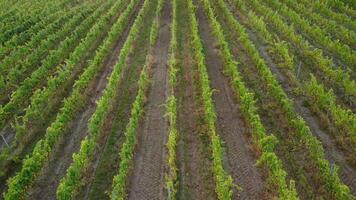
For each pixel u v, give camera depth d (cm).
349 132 2008
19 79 2792
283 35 3291
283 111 2216
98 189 1822
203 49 3067
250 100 2119
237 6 3922
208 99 2152
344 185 1639
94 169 1934
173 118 2058
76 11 4112
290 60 2631
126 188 1808
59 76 2552
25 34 3491
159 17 3822
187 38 3322
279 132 2106
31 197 1805
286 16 3659
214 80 2628
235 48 3070
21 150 2094
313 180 1798
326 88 2525
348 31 3130
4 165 1988
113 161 1972
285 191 1602
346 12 3775
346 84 2381
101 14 4025
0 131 2269
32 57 2958
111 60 2998
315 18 3553
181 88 2544
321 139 2055
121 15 3659
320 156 1817
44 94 2367
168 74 2727
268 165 1780
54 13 4100
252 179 1827
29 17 4041
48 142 1970
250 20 3503
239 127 2159
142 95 2375
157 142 2078
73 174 1750
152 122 2236
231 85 2531
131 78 2703
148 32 3484
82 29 3506
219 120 2219
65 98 2527
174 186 1781
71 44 3231
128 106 2395
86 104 2444
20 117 2225
